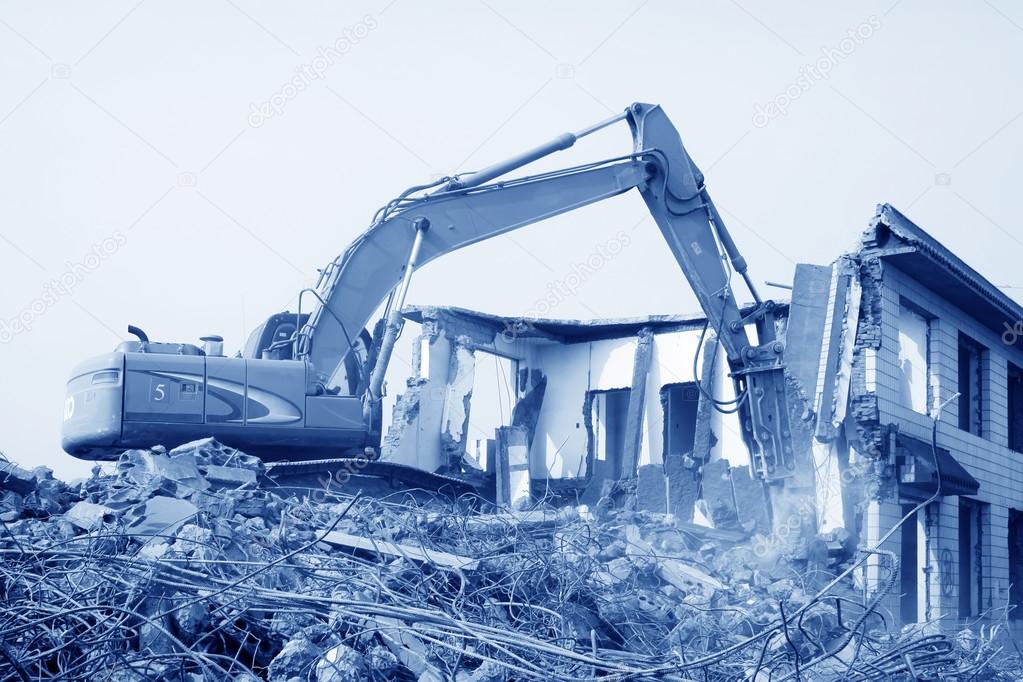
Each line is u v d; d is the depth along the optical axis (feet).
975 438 59.67
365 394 38.73
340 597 20.85
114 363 35.70
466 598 22.88
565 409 73.87
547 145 44.14
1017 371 68.74
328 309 39.42
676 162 47.60
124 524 24.79
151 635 19.54
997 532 61.16
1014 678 30.04
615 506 64.13
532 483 73.20
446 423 67.72
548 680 18.37
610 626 25.35
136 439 35.58
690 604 28.02
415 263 41.22
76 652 19.13
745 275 48.44
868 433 49.49
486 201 43.39
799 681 20.03
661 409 68.95
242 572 22.39
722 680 20.83
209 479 31.91
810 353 50.80
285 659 19.10
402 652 20.03
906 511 54.29
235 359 36.96
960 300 57.82
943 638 23.91
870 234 51.16
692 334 68.59
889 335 51.19
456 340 68.90
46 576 20.67
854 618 36.42
